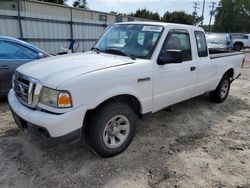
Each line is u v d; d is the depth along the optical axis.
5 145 3.65
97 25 16.30
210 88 5.46
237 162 3.48
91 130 3.18
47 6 19.50
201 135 4.30
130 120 3.51
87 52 4.23
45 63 3.46
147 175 3.10
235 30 61.12
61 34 14.07
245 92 7.68
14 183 2.86
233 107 5.98
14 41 5.52
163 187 2.89
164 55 3.73
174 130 4.44
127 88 3.37
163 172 3.17
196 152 3.71
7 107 5.30
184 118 5.02
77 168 3.17
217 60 5.39
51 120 2.77
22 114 3.03
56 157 3.39
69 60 3.55
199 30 4.79
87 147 3.66
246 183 3.03
